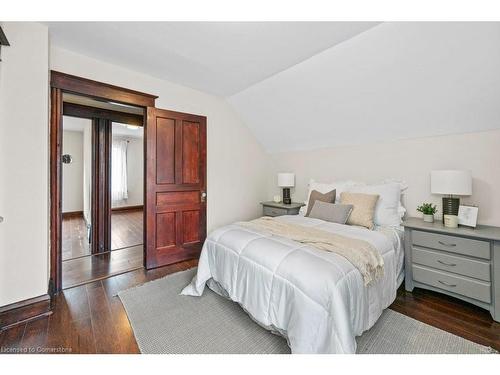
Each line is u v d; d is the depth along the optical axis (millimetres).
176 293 2225
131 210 7473
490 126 2145
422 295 2176
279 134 3854
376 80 2334
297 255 1552
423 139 2584
